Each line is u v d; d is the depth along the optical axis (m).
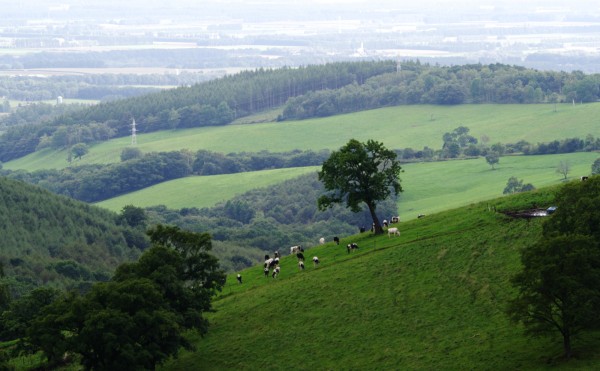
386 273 113.38
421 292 106.50
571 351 85.25
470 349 91.75
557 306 85.94
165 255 105.94
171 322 94.94
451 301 102.81
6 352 108.81
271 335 104.56
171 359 103.38
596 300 82.75
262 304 113.12
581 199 96.88
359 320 103.50
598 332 88.88
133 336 94.75
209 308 108.19
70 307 98.06
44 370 105.50
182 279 108.62
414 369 90.50
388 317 102.75
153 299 97.56
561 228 97.75
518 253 109.00
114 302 96.06
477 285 104.44
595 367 81.06
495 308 98.75
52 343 94.69
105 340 92.06
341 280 114.50
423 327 98.88
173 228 111.69
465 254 112.81
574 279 83.38
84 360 96.56
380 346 97.00
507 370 85.81
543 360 85.56
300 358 98.44
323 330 103.31
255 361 99.69
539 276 84.38
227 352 102.69
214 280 109.94
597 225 94.38
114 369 93.69
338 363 95.62
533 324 91.00
